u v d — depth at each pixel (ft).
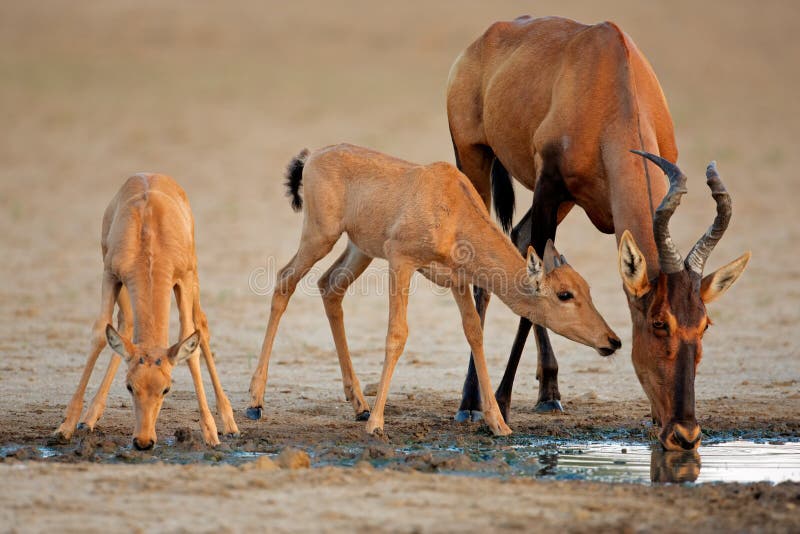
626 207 92.32
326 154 104.58
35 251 212.84
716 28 588.91
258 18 610.24
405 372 127.54
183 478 72.43
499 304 175.63
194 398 110.32
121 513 64.39
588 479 77.20
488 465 80.38
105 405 102.47
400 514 64.80
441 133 355.97
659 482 76.48
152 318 86.48
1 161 319.68
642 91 100.48
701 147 329.11
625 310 165.68
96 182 294.46
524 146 108.99
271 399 111.34
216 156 327.26
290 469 76.07
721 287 85.05
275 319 105.60
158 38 569.23
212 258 206.59
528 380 124.67
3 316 155.33
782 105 424.46
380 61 526.98
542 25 112.57
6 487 69.62
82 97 428.97
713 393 114.32
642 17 606.96
